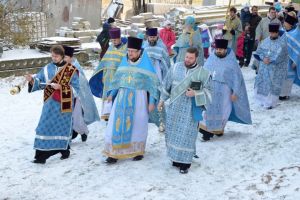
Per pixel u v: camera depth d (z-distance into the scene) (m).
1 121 9.95
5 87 12.62
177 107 6.92
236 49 15.38
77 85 7.57
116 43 9.10
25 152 8.16
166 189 6.50
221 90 8.36
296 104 10.69
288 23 10.91
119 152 7.32
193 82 6.77
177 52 11.14
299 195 5.87
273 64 10.22
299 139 8.25
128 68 7.31
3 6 15.07
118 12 23.09
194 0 26.53
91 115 8.58
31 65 13.85
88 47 16.09
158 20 20.42
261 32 14.47
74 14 19.30
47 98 7.45
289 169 6.57
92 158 7.73
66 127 7.61
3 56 13.83
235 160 7.49
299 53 10.80
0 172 7.30
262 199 5.96
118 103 7.30
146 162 7.44
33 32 15.78
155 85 7.24
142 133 7.41
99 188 6.62
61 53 7.43
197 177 6.89
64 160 7.69
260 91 10.41
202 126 8.36
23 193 6.59
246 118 8.66
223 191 6.36
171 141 7.00
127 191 6.48
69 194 6.49
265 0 27.03
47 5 18.42
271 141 8.24
